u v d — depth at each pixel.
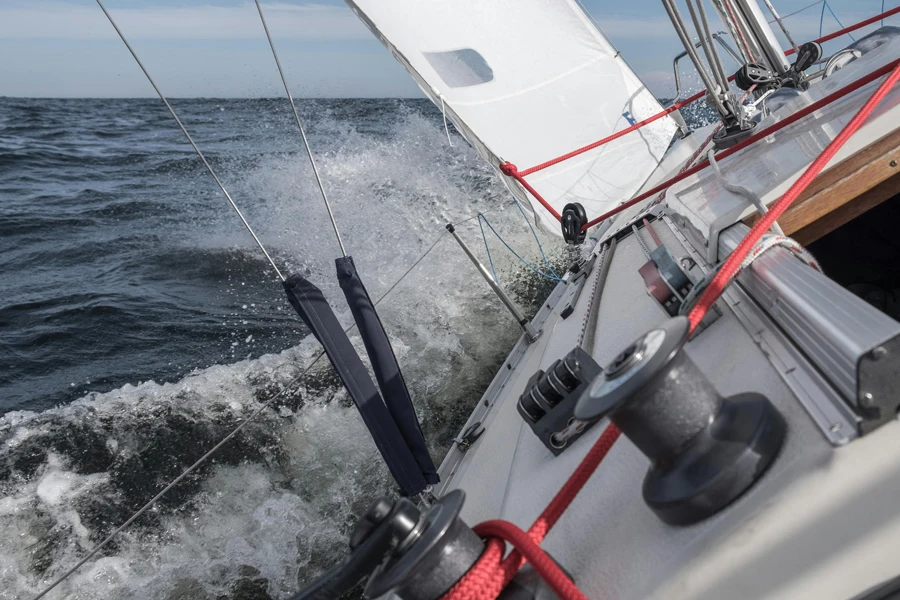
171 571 3.30
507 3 3.53
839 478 0.75
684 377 0.79
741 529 0.78
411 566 0.76
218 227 9.77
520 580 0.89
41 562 3.45
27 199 13.23
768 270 1.07
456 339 4.80
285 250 8.21
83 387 5.53
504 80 3.64
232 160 16.42
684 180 2.07
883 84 1.21
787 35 3.74
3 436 4.39
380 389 1.82
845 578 0.75
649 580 0.82
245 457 3.98
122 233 10.25
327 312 1.79
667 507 0.82
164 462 4.03
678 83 3.99
